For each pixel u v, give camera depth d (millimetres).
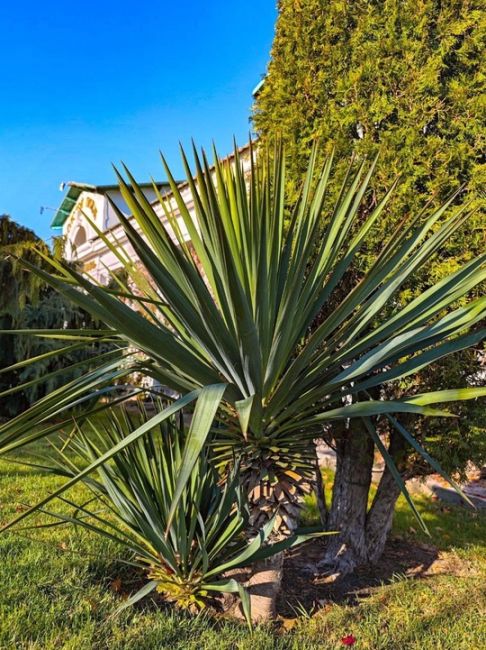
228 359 2215
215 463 2711
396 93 3252
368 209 3271
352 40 3373
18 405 8336
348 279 3402
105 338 2617
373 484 5145
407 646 2508
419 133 3188
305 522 4191
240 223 2363
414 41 3219
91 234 14469
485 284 3025
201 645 2297
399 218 3131
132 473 2824
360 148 3236
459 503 5008
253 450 2471
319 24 3480
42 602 2484
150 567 2838
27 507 4008
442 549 3902
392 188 2748
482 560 3688
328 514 3684
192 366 2291
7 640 2176
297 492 2545
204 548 2514
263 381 2283
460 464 3334
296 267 2332
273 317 2375
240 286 1888
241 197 2395
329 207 3242
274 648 2350
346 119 3297
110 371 2641
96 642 2227
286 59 3668
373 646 2471
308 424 2432
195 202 2260
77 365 2457
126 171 2225
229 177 2467
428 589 3141
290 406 2404
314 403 2557
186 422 4797
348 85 3312
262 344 2242
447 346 2410
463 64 3236
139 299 2234
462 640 2572
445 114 3170
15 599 2502
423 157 3141
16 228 8914
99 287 2094
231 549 2818
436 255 3150
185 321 2213
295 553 3750
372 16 3334
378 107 3201
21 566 2852
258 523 2510
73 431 2904
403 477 3447
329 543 3576
